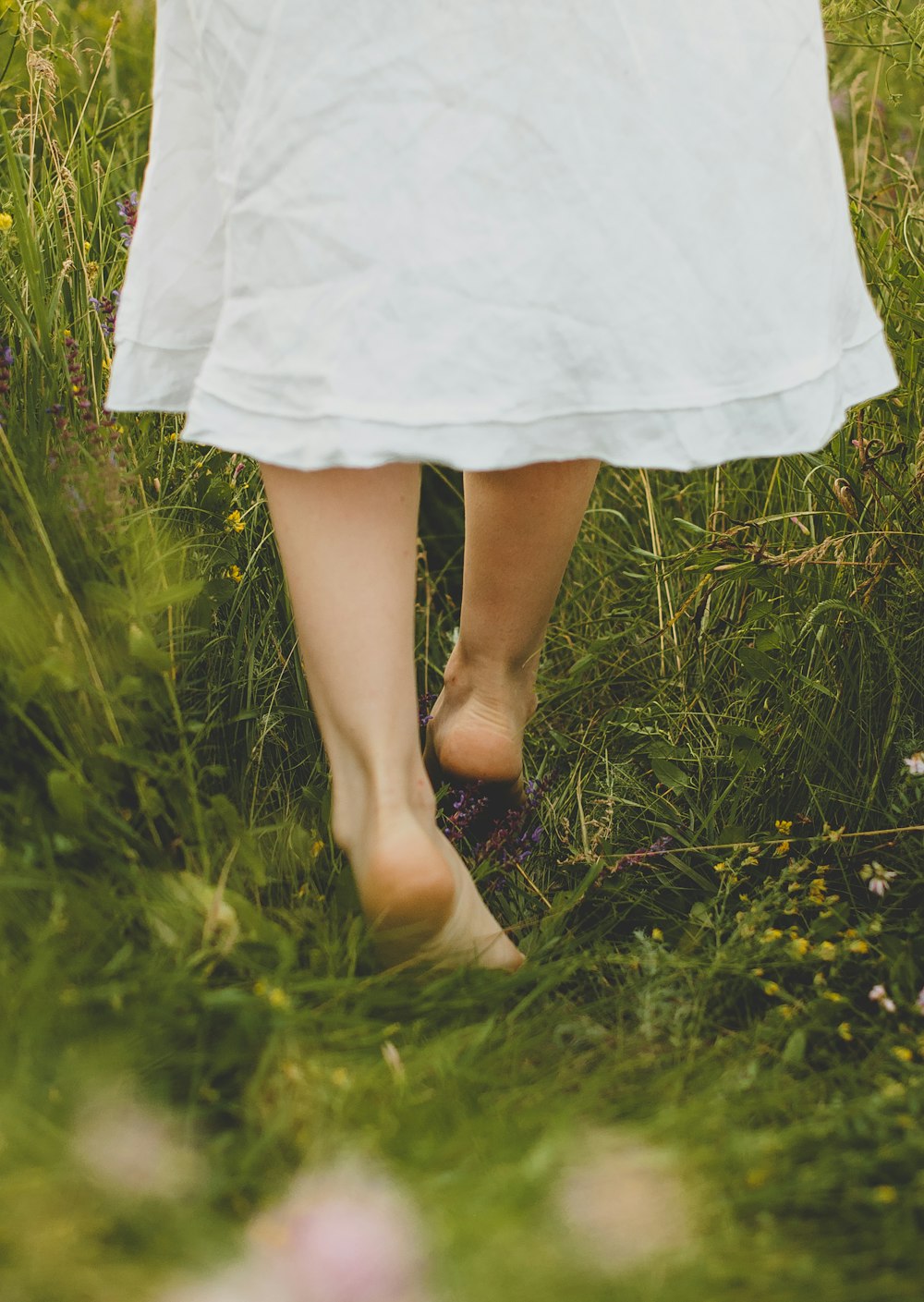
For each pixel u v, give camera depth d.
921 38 1.73
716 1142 0.93
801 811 1.45
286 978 1.02
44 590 1.19
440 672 1.75
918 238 1.83
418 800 1.09
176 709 1.13
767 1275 0.82
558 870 1.42
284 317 0.95
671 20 0.94
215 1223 0.84
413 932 1.04
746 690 1.58
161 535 1.39
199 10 0.98
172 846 1.12
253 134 0.95
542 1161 0.85
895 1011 1.08
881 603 1.50
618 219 0.94
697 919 1.26
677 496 1.91
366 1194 0.85
